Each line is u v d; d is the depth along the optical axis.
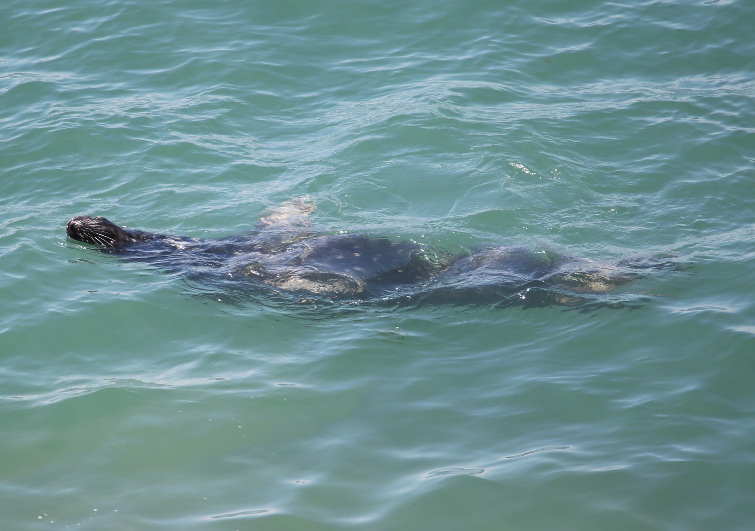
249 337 18.92
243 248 22.47
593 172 25.67
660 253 21.56
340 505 13.52
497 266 21.39
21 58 32.31
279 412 16.09
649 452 14.35
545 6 35.09
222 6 35.22
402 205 24.50
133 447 15.22
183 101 29.70
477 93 29.97
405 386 16.88
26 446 15.25
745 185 24.50
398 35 33.88
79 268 21.28
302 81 31.20
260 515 13.32
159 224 23.72
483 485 13.76
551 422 15.47
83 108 29.00
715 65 31.20
